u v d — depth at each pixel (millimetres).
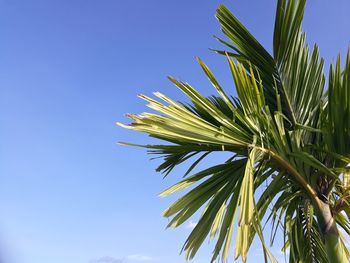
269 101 4863
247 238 3645
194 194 4145
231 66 3943
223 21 4852
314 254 5027
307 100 4746
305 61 4766
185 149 4445
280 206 4375
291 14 4590
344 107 4211
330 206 4387
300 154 4082
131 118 3752
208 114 4367
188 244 4105
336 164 4375
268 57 4812
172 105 3914
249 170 3791
